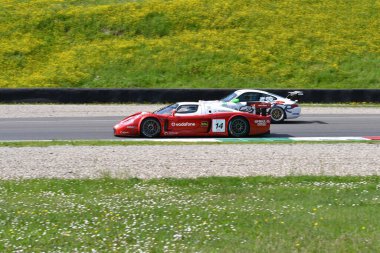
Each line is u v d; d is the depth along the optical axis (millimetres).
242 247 27000
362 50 149500
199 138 69438
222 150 59188
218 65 138125
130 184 42875
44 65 135125
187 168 49688
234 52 143750
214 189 41250
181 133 69625
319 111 101625
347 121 87938
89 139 68312
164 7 161250
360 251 26328
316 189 41438
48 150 58625
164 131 69750
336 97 113062
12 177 45562
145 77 132000
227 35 151375
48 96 107750
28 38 145000
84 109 100625
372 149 60844
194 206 35750
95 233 29453
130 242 28219
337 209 35000
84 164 51094
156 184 43000
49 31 149375
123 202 36625
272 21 159000
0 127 78500
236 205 36125
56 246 27406
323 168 50312
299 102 111938
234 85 130250
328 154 57438
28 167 49594
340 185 43125
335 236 28750
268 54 143875
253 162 52750
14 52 138625
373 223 31375
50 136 70688
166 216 32969
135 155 55688
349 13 166250
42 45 143000
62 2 165875
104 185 42406
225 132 70375
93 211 34188
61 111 97938
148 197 38281
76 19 154625
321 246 26953
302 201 37438
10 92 106625
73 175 46594
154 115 69812
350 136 72375
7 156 54844
